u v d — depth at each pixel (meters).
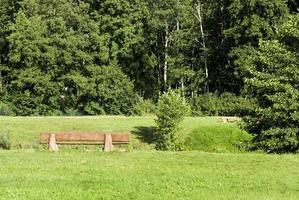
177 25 73.75
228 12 71.44
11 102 67.38
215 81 74.62
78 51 67.75
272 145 27.42
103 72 68.62
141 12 73.12
